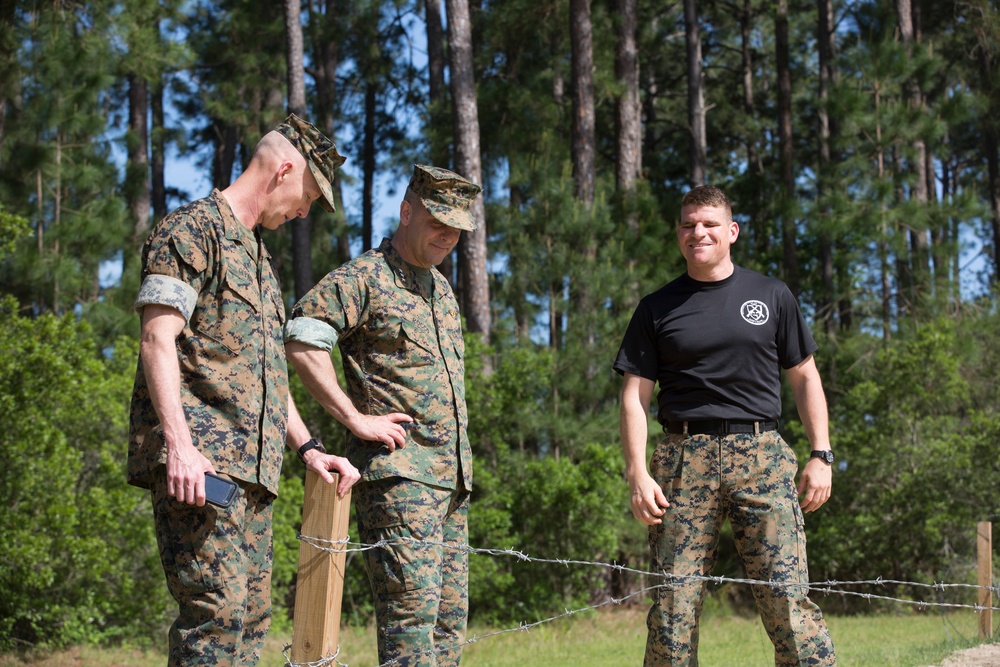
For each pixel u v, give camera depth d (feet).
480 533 50.52
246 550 10.95
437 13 72.79
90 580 39.63
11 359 35.91
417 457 12.84
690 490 13.92
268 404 10.95
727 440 13.85
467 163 56.08
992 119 74.23
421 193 13.42
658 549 14.07
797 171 90.33
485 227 59.77
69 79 56.85
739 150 106.22
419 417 12.99
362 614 50.98
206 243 10.69
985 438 51.72
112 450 41.57
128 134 63.10
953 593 48.03
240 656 10.92
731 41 104.63
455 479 13.19
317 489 11.95
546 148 57.36
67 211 58.13
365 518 12.84
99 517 37.55
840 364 62.75
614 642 42.45
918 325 59.00
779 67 77.61
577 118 60.80
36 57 55.88
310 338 12.71
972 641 25.82
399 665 12.30
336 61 93.76
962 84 79.15
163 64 65.72
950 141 99.60
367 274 13.21
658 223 58.90
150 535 39.78
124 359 46.85
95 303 55.47
